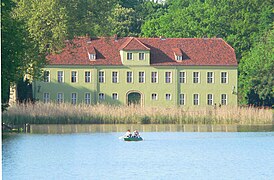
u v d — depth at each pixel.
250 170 189.25
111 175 181.00
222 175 181.75
